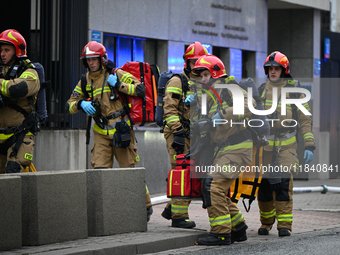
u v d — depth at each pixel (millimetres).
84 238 12859
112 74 15102
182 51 26422
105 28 23078
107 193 13258
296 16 34219
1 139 14031
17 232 11648
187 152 14086
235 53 29078
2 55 14141
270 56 14867
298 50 34219
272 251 12375
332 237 14406
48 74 21250
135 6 24312
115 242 12414
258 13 30500
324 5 34312
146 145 24047
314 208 20688
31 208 11984
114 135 14883
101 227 13172
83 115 21969
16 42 14117
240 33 29406
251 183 14422
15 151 13898
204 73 13391
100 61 15039
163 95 15289
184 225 14859
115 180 13438
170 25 25828
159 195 23984
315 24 34188
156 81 15500
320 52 35812
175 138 14383
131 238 12930
